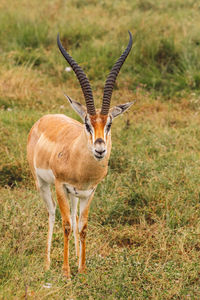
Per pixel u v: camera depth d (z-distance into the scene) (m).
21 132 27.50
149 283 15.73
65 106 31.66
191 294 15.20
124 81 35.66
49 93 33.25
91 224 20.48
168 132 28.98
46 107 31.52
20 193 22.08
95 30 43.91
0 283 14.89
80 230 17.08
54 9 50.44
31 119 28.72
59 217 20.84
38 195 21.64
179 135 28.91
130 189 22.25
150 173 23.22
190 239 18.86
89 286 15.09
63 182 16.81
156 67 39.09
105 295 14.74
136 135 28.33
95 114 15.24
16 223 18.14
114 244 19.28
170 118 31.55
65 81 36.19
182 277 16.16
